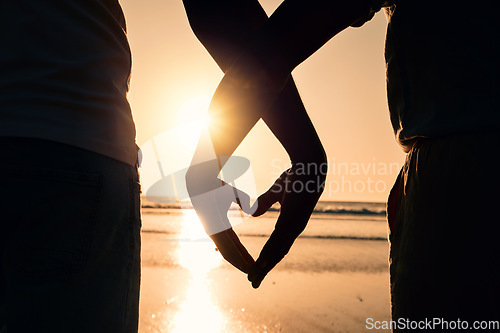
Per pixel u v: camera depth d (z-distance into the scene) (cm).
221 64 77
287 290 583
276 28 62
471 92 62
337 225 2122
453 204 62
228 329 411
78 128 85
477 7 64
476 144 61
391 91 75
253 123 64
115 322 88
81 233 84
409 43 70
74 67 87
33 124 82
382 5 69
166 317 445
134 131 100
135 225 95
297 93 72
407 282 67
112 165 90
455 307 61
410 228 68
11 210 81
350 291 583
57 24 88
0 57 84
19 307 81
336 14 62
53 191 82
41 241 82
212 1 73
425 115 67
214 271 731
